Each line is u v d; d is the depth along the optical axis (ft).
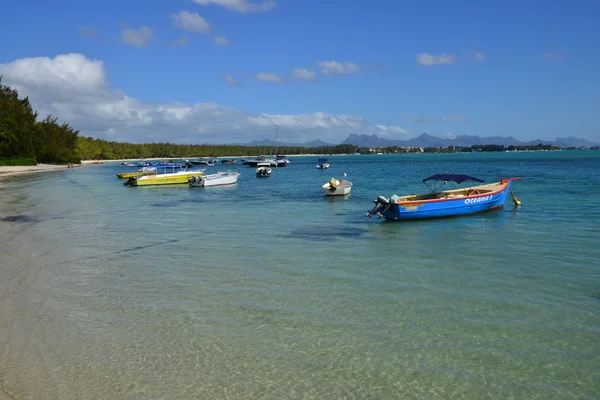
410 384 24.58
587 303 36.45
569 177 181.78
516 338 30.14
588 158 504.84
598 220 75.56
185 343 29.48
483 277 43.91
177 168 294.05
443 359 27.32
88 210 99.09
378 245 59.36
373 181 187.62
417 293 39.17
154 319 33.47
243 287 41.01
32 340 29.94
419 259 51.42
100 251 56.49
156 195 136.77
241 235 67.00
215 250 56.65
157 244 60.64
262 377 25.26
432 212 80.23
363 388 24.20
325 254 54.13
